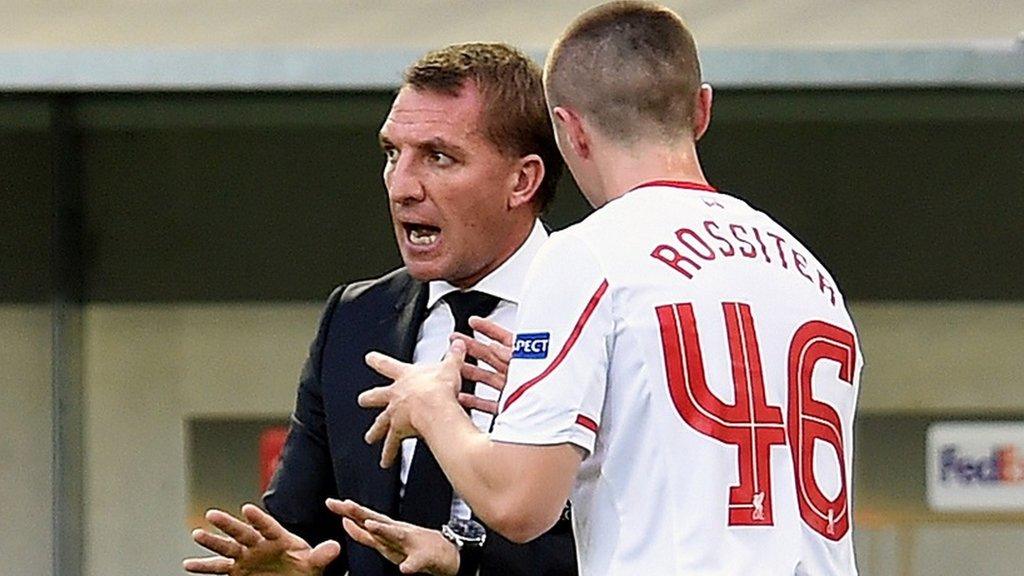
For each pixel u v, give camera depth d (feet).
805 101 59.77
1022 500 60.95
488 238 29.01
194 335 61.72
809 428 24.81
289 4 56.80
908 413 61.11
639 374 23.95
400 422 24.91
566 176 59.98
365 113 60.64
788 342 24.79
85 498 61.77
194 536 27.99
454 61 28.78
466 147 28.43
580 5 56.08
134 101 60.08
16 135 60.59
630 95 25.39
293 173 61.05
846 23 56.24
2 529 61.46
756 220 25.76
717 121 60.08
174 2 56.85
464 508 28.48
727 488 23.89
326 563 28.25
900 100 59.82
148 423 61.82
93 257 61.52
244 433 61.72
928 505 61.21
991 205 60.44
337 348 30.12
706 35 56.24
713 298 24.36
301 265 61.36
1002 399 61.05
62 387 61.52
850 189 60.39
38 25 56.75
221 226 61.46
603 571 24.12
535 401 23.66
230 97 59.82
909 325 60.95
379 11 56.70
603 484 24.27
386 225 61.21
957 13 56.29
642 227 24.66
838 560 24.94
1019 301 60.75
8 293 61.46
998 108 59.77
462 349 25.80
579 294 24.09
